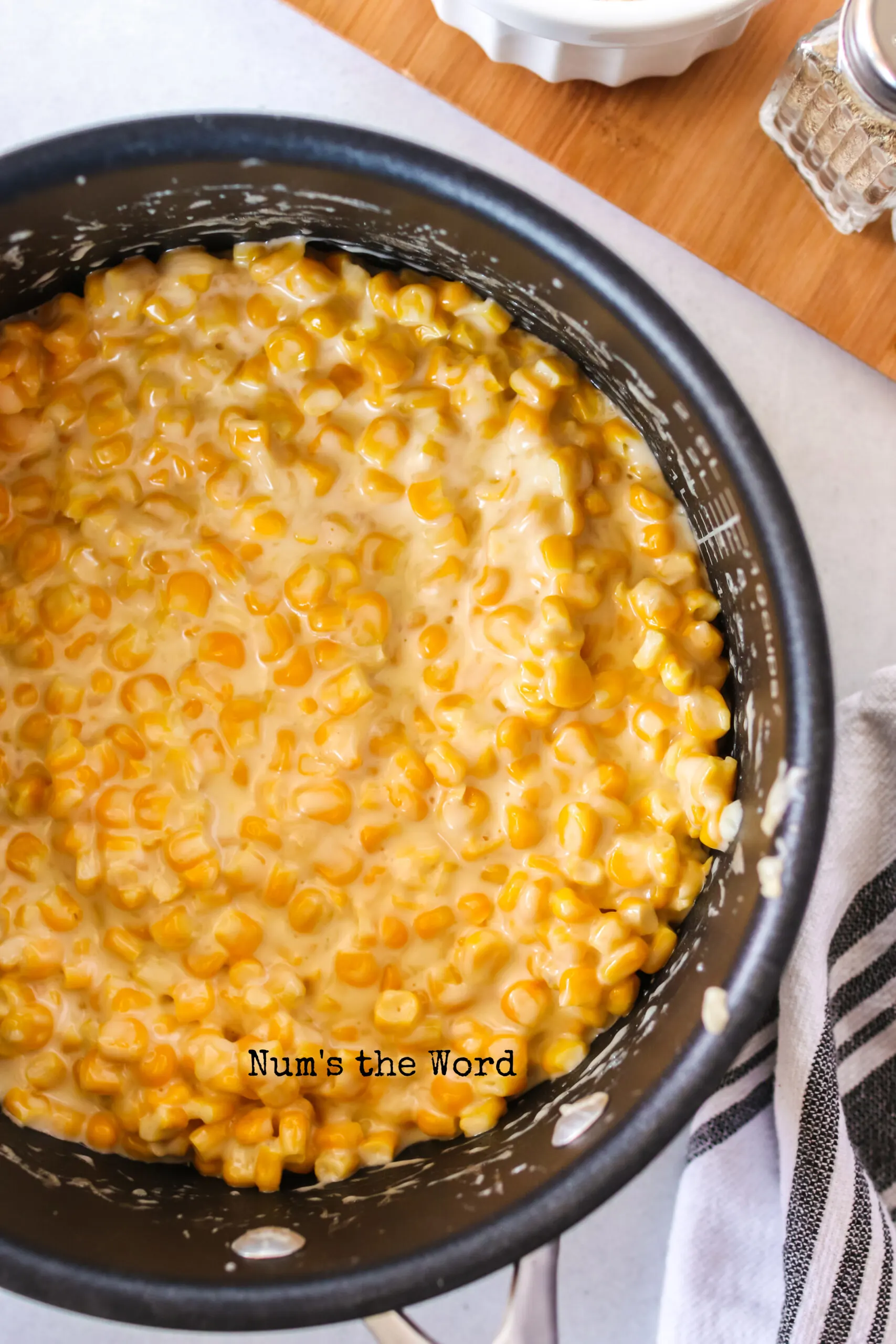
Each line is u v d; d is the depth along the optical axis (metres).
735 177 0.52
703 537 0.47
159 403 0.48
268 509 0.47
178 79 0.53
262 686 0.47
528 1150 0.46
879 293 0.52
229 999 0.47
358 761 0.47
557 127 0.52
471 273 0.47
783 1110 0.49
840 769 0.51
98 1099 0.47
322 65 0.53
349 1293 0.42
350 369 0.48
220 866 0.47
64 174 0.44
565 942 0.46
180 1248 0.44
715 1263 0.50
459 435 0.48
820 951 0.50
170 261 0.48
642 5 0.46
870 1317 0.48
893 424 0.53
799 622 0.44
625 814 0.47
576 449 0.47
